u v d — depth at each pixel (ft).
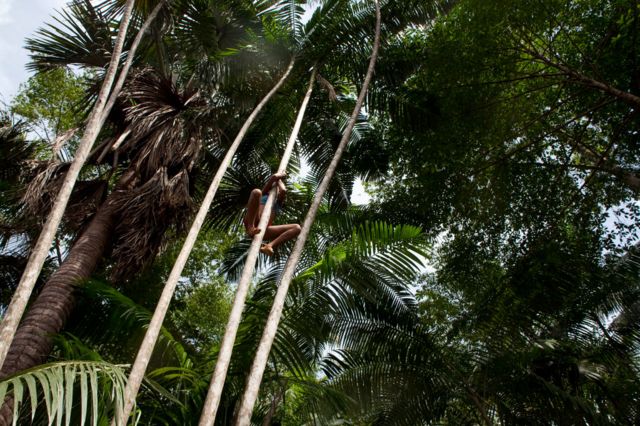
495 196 36.81
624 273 33.78
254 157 33.96
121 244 24.03
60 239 29.35
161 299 12.60
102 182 26.08
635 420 28.07
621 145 35.68
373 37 31.30
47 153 38.17
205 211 15.53
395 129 38.55
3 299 29.17
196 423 17.80
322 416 22.94
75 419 14.65
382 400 27.81
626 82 32.48
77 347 16.89
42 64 27.89
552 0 30.60
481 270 37.29
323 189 17.35
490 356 29.50
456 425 32.78
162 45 26.94
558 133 37.40
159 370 17.63
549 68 35.60
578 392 30.50
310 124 36.73
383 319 28.71
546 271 31.22
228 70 29.78
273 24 30.19
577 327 33.58
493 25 31.32
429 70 34.53
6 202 27.96
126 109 26.27
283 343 20.43
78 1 27.04
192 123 27.07
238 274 35.55
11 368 16.29
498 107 34.68
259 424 22.82
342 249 22.17
